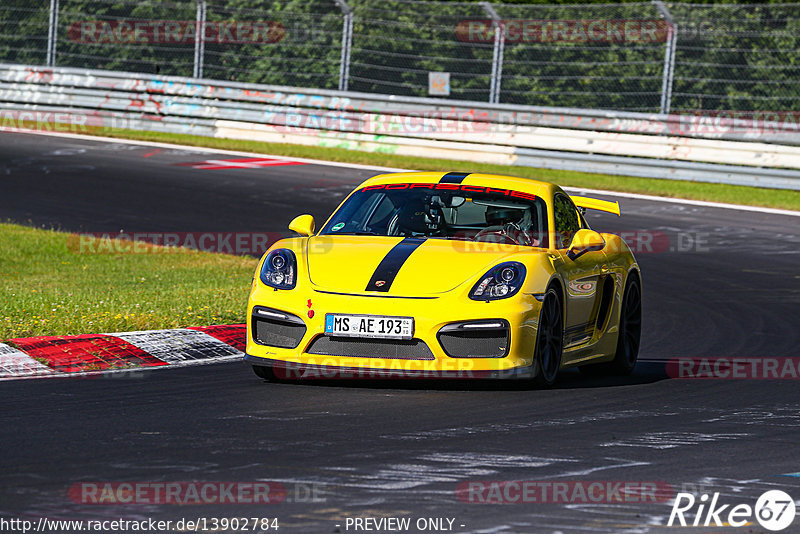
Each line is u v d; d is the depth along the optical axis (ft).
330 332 70.23
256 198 182.70
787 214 186.09
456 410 66.03
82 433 57.77
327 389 72.13
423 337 69.31
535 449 56.24
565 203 86.84
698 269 142.61
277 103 247.09
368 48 245.65
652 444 58.44
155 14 264.72
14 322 88.33
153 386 72.69
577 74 233.55
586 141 221.66
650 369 88.84
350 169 216.54
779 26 221.25
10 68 262.47
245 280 124.36
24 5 271.28
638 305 90.99
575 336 79.77
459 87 243.60
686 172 215.51
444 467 51.83
